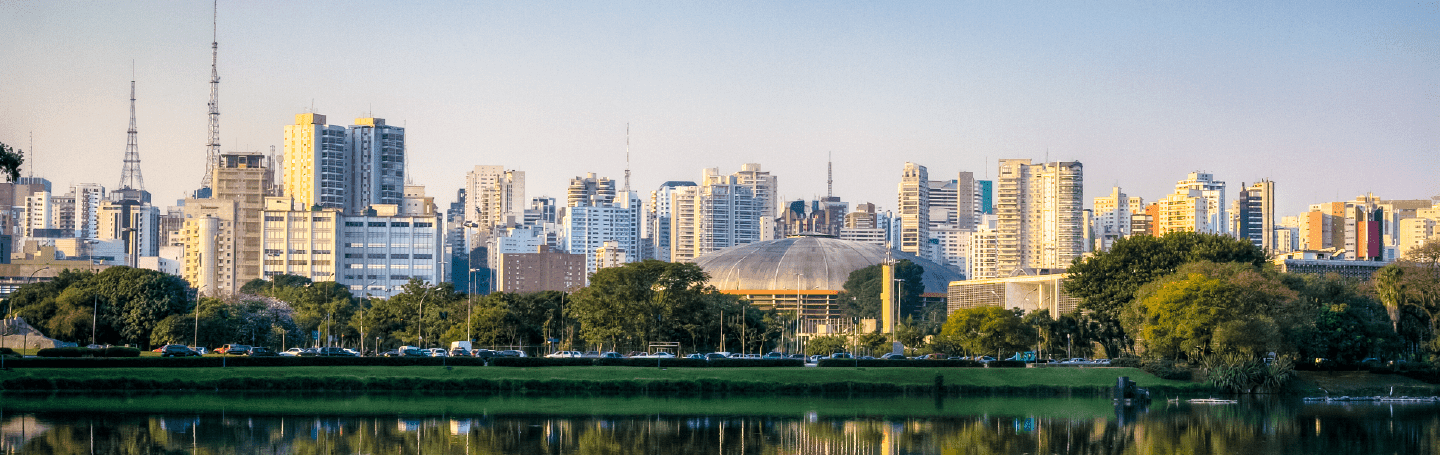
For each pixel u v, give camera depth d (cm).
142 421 11931
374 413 12850
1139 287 18925
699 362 16362
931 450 10969
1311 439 11738
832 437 11650
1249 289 16412
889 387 15625
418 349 18200
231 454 10231
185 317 18988
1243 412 14000
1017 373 16138
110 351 15900
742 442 11312
